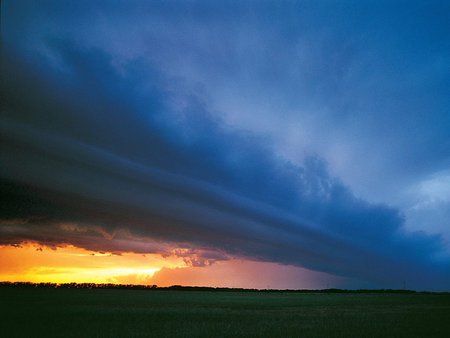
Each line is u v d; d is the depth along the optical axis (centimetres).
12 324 3256
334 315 4534
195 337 2677
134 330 2980
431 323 3616
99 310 4866
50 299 7481
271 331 2988
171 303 7000
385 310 5516
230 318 4047
